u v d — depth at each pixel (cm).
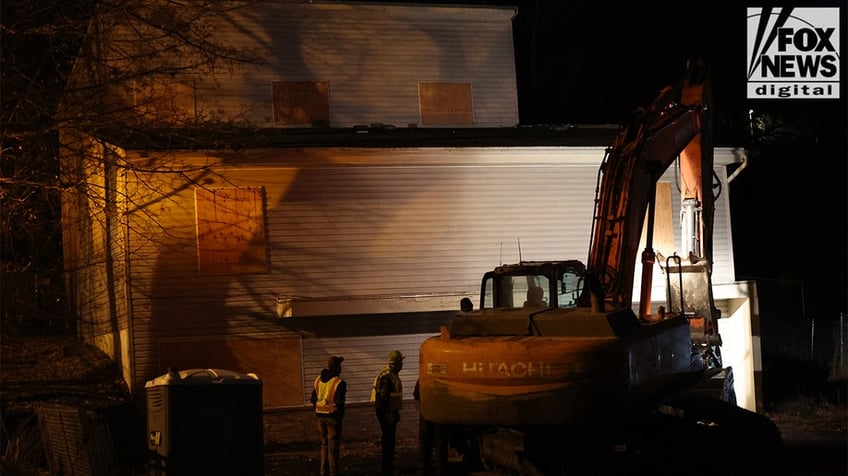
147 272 1861
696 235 1686
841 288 3044
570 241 2042
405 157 1958
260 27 2473
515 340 1237
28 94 1540
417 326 1959
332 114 2500
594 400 1176
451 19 2597
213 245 1886
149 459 1312
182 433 1278
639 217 1443
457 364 1238
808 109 3353
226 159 1870
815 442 1692
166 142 1808
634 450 1282
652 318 1458
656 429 1316
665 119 1541
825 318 2906
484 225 2005
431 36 2586
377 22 2553
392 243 1964
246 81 2445
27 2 1541
